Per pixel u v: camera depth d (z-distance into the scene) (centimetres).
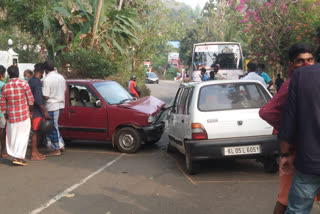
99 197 573
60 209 523
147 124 902
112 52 2123
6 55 1830
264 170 713
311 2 1449
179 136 767
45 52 2412
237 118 660
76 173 723
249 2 1645
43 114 859
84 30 2070
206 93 692
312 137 307
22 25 2275
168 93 3181
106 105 925
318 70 310
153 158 856
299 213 325
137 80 2605
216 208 514
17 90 771
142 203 541
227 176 681
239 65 1933
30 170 754
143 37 2723
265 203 530
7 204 549
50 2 2194
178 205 529
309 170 307
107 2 2077
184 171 727
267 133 661
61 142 900
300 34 1356
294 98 316
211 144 646
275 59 1593
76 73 1909
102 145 1028
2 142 874
